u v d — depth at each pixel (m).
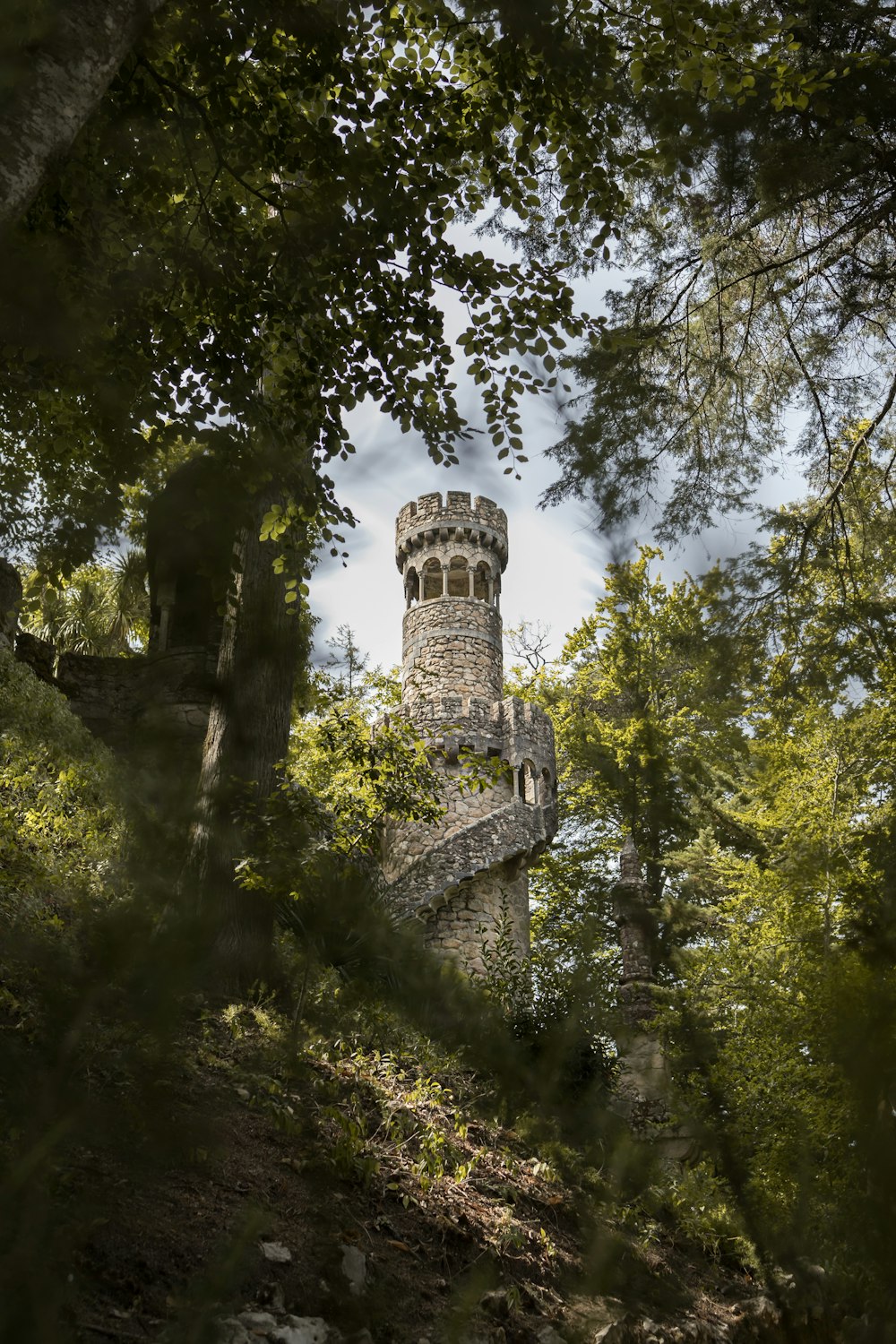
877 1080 1.70
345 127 8.56
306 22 8.05
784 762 8.02
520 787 22.89
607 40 7.96
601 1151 2.13
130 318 8.48
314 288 8.97
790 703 8.16
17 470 8.42
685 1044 1.99
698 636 7.71
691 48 7.90
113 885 1.71
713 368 9.64
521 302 8.99
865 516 9.77
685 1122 2.00
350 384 9.30
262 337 9.09
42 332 5.18
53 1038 1.61
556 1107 2.13
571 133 8.66
